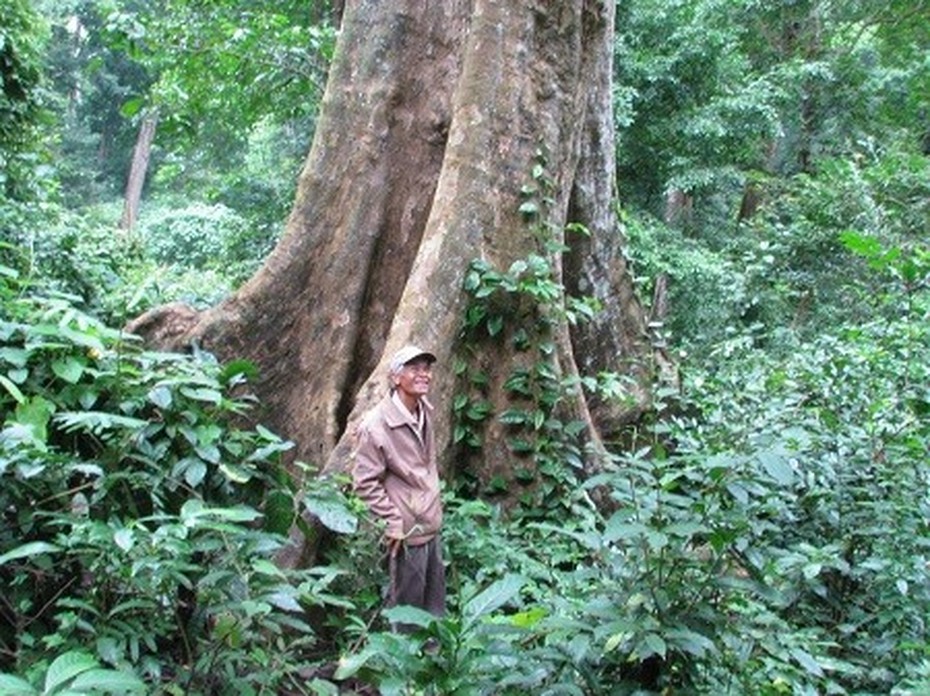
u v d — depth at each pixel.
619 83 14.13
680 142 14.34
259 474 3.45
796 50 17.59
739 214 16.48
